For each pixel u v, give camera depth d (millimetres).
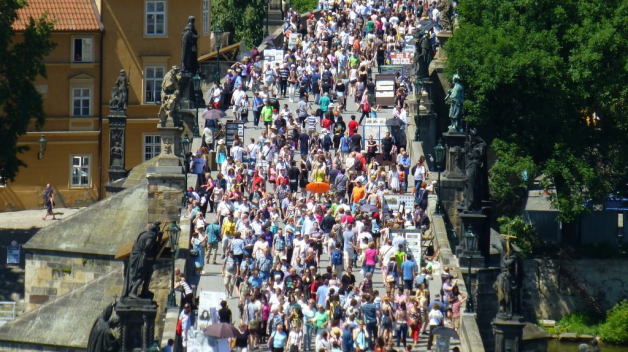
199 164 185000
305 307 151125
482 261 179875
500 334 158125
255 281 154875
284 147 190625
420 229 169875
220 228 169875
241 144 196750
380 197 179125
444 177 191500
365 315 149125
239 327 146000
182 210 174000
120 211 194750
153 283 160875
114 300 160375
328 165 192625
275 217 172625
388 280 157500
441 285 165625
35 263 194500
